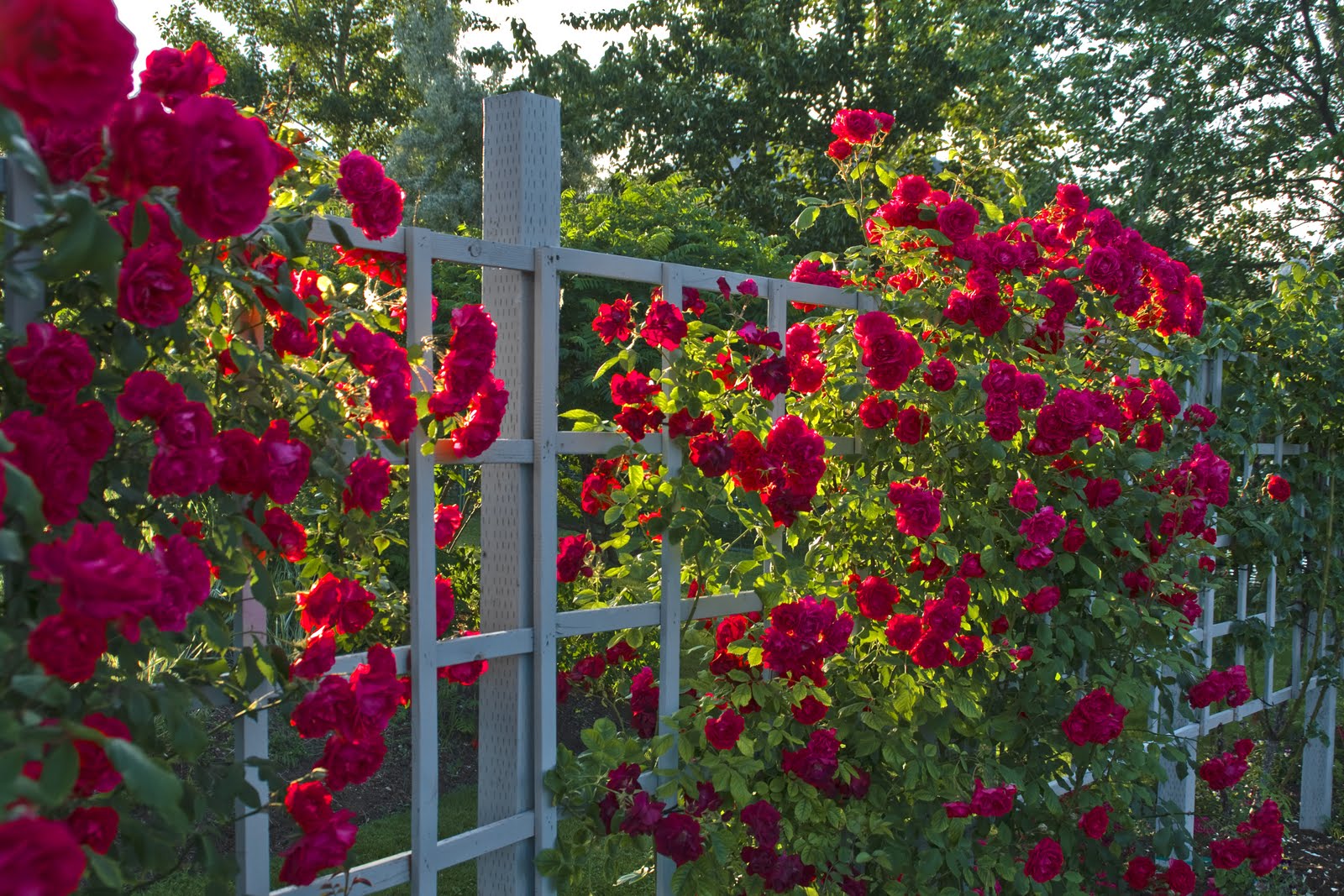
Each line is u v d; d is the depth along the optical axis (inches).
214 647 64.2
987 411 115.5
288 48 989.2
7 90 35.8
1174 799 173.6
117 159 49.7
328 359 75.7
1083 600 133.9
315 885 77.2
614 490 100.1
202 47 65.9
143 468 59.8
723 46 767.7
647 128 791.1
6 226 51.4
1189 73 471.2
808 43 754.8
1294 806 202.2
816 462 101.2
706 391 101.7
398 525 113.5
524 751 94.3
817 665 103.0
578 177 813.9
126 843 61.2
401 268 83.7
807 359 111.7
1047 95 482.3
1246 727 211.5
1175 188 463.2
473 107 837.8
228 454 62.5
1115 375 148.6
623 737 103.0
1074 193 134.7
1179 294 140.6
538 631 92.7
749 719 110.0
